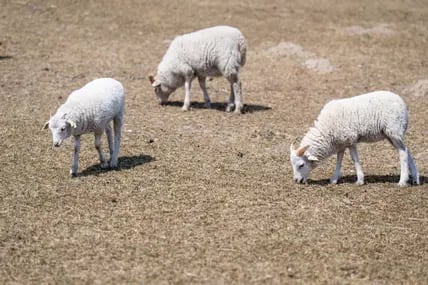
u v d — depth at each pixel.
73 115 19.52
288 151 23.64
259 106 29.69
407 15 46.72
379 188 19.86
